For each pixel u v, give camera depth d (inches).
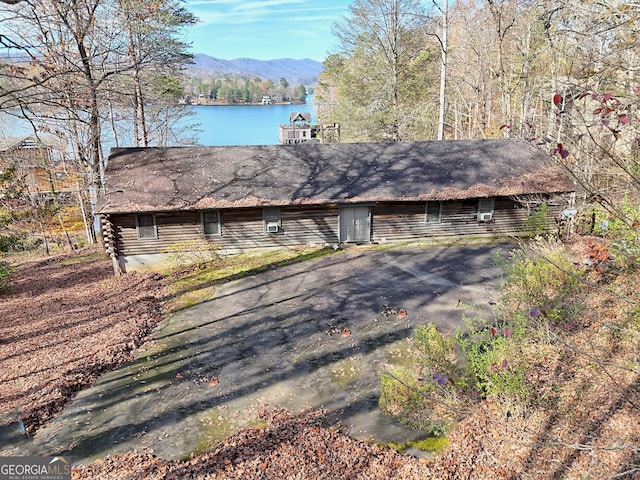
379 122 1288.1
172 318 532.7
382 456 302.7
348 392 379.2
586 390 327.3
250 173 749.3
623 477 249.1
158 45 909.2
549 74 822.5
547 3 705.6
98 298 599.5
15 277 740.7
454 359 395.5
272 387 391.2
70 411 368.8
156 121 1171.9
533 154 802.2
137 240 691.4
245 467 297.0
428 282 595.2
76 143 906.7
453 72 1218.6
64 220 1283.2
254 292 592.4
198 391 389.7
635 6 372.8
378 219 756.6
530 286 428.8
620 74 422.3
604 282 445.7
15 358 446.3
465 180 750.5
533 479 267.6
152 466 302.5
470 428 319.9
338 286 597.6
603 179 362.9
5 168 908.6
